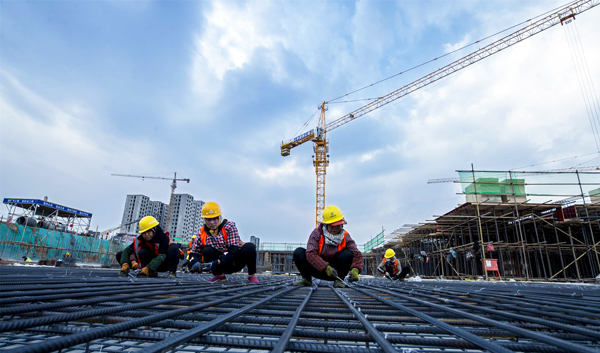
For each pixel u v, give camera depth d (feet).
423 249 113.19
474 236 100.37
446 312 7.04
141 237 20.54
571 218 68.95
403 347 4.16
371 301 9.29
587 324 6.05
